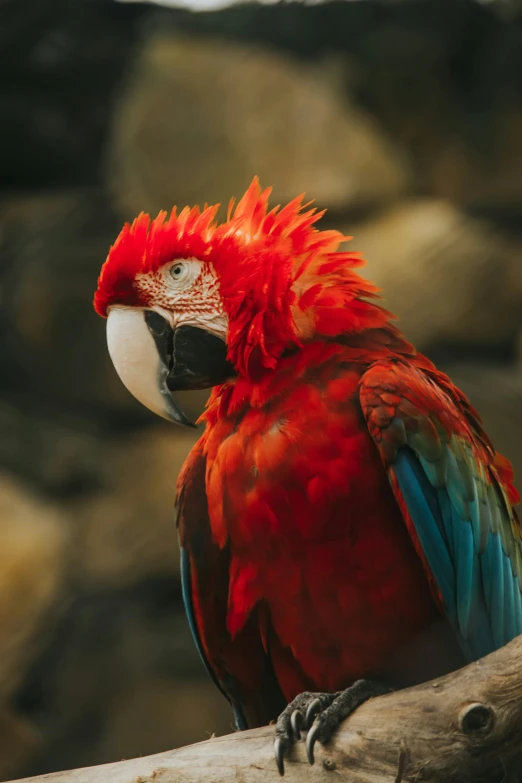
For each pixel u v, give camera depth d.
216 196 17.42
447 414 5.54
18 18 20.02
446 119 18.91
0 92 20.12
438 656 5.51
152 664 16.48
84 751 16.28
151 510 17.02
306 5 19.75
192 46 18.42
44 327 17.75
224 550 5.91
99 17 20.30
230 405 5.66
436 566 5.25
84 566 16.95
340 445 5.27
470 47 19.48
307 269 5.71
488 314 17.14
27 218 19.22
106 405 17.83
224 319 5.89
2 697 16.47
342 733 4.72
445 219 17.61
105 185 19.47
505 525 5.93
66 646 16.83
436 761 4.55
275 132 17.47
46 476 17.44
